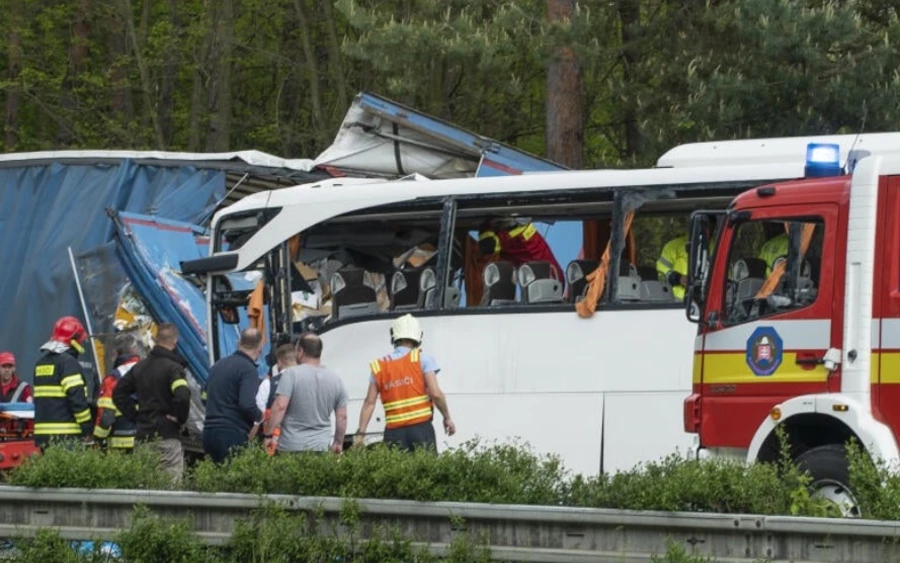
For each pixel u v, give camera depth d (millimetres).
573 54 53562
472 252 37156
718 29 53500
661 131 52219
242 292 39844
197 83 78625
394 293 36875
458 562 21688
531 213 36188
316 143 77750
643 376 33438
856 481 20922
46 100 81062
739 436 27359
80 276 47406
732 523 20266
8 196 50312
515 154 49469
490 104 70812
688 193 33750
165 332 32938
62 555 24234
